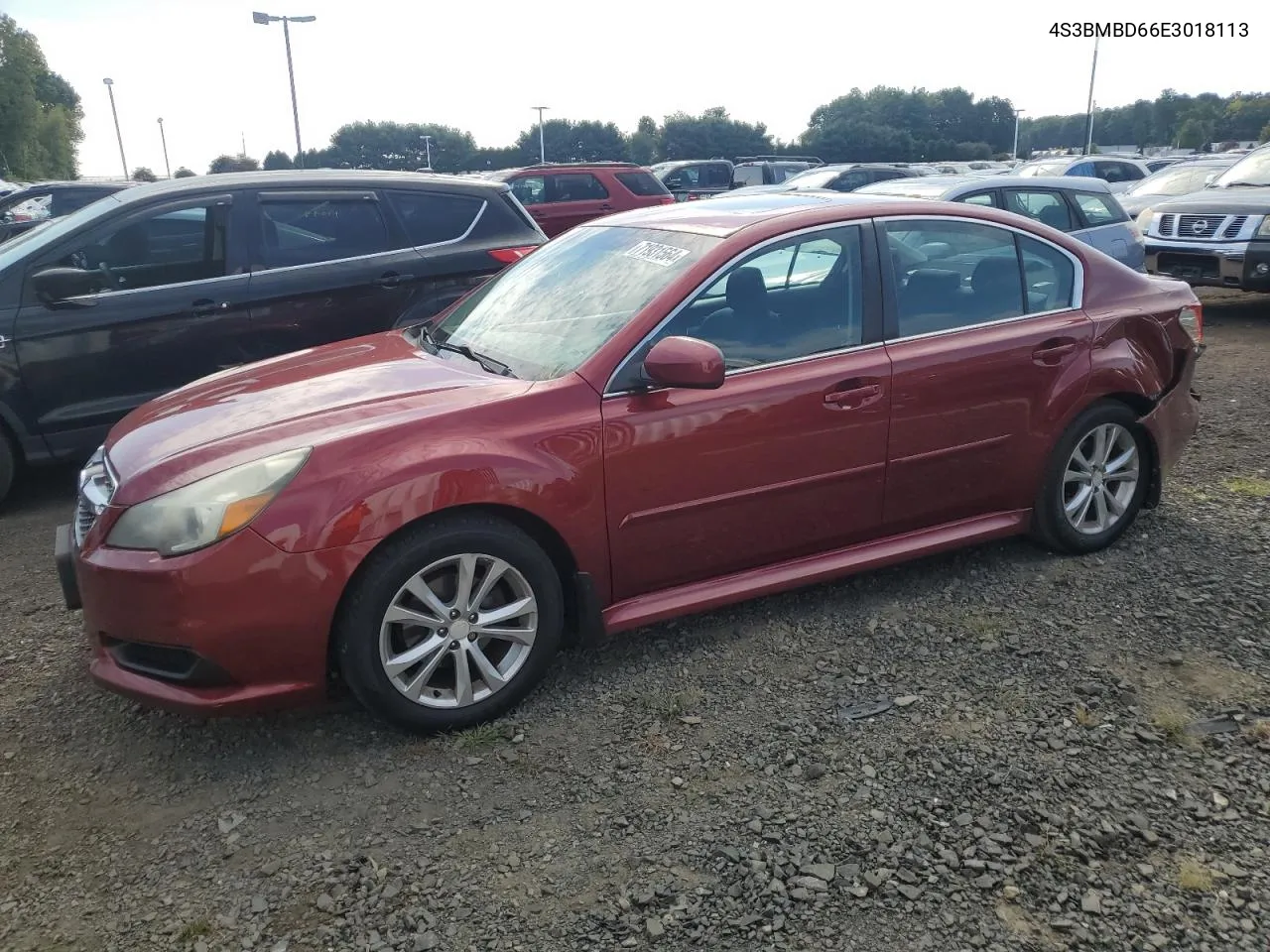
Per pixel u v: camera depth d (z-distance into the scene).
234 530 2.94
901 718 3.27
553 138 90.19
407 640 3.24
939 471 4.02
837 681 3.51
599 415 3.37
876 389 3.80
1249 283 9.89
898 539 4.07
